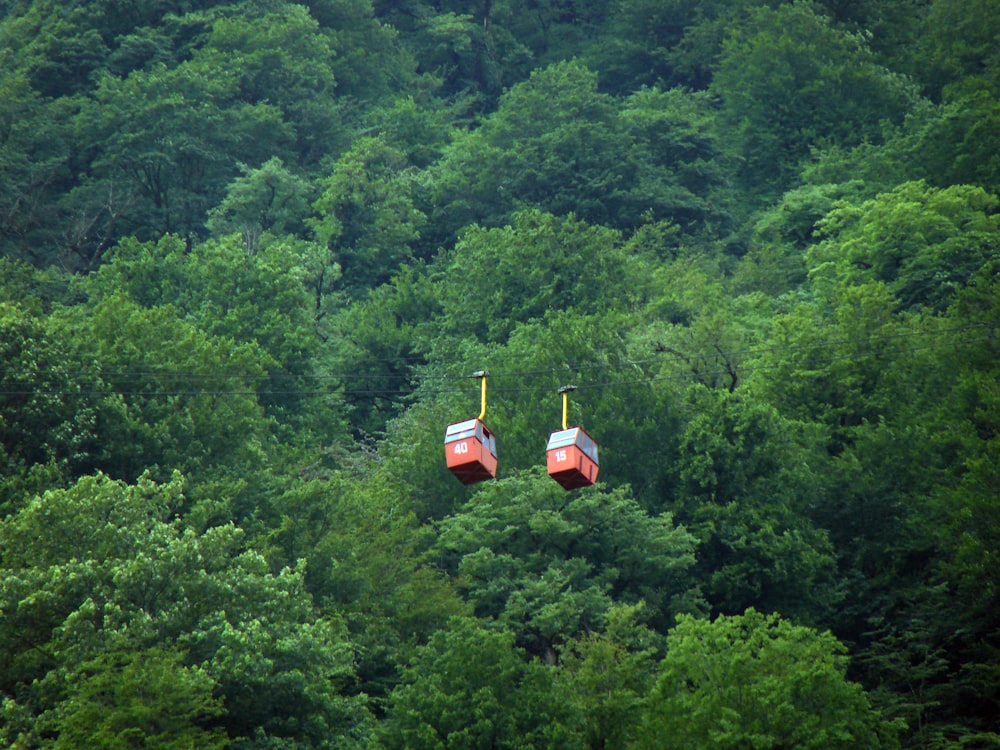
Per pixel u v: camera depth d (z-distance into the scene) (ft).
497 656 584.40
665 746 568.41
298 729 574.15
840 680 574.97
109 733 499.51
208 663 554.05
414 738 561.84
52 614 565.53
